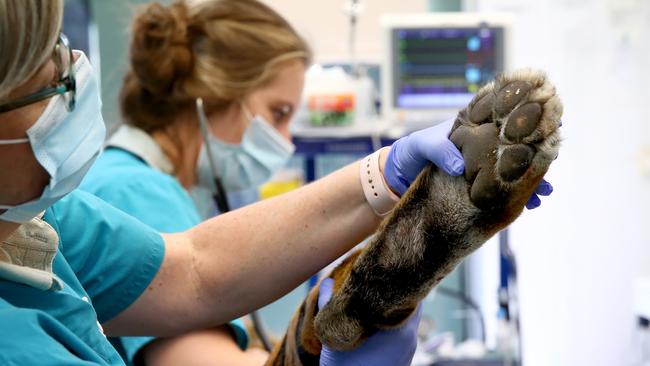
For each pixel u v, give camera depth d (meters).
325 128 2.33
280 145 1.62
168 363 1.25
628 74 2.53
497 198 0.77
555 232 2.75
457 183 0.80
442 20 2.46
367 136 2.33
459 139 0.80
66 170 0.79
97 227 1.11
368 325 0.88
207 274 1.12
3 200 0.78
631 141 2.54
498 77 0.81
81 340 0.86
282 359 1.05
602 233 2.61
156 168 1.52
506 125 0.75
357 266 0.87
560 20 2.71
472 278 3.15
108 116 1.85
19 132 0.75
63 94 0.77
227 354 1.24
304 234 1.08
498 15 2.47
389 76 2.48
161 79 1.51
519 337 2.30
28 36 0.69
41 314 0.81
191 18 1.55
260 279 1.10
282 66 1.57
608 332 2.56
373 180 1.01
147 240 1.13
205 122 1.53
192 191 1.70
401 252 0.83
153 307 1.12
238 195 2.29
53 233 0.92
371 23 2.90
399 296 0.85
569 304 2.70
